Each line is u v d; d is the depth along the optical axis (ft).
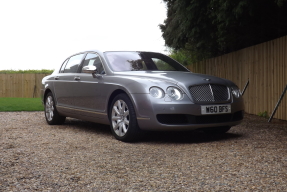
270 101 28.22
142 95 17.11
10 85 67.10
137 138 17.87
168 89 17.06
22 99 54.34
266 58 28.58
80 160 14.02
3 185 10.90
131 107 17.58
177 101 16.85
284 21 30.83
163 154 15.01
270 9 29.07
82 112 21.61
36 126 24.27
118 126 18.54
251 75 31.37
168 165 13.16
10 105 40.96
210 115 17.57
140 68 20.07
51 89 24.90
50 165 13.28
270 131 20.81
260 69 29.66
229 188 10.39
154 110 16.76
